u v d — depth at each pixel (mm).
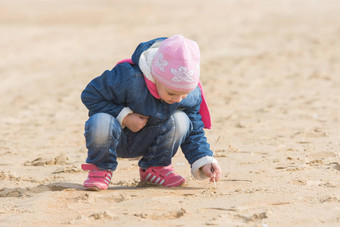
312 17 38094
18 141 10414
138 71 5711
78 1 59219
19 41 32281
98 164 5965
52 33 35406
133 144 6066
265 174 6719
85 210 5242
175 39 5539
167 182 6230
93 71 22141
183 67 5430
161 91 5613
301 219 4805
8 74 22328
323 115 11859
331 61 21406
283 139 9297
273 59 22625
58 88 18781
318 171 6789
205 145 6148
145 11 47844
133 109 5801
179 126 5973
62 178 6848
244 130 10391
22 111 14750
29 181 6820
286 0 53969
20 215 5105
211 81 18234
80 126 12180
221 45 27359
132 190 6055
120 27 37312
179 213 5051
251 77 18812
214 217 4891
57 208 5324
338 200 5305
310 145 8648
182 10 47875
